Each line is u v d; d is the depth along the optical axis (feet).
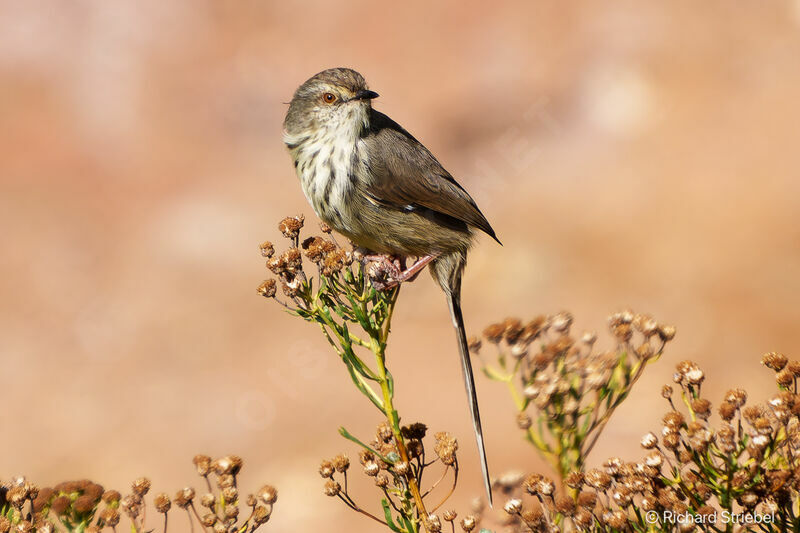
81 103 63.93
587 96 60.95
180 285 54.03
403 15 65.31
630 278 51.65
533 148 59.31
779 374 16.08
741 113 59.47
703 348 46.09
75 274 54.90
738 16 64.80
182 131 62.90
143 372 48.34
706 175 55.57
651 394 42.55
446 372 46.16
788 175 55.11
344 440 42.32
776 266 50.26
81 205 59.57
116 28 65.87
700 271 50.06
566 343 18.39
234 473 17.15
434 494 35.88
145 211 59.11
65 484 16.98
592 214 55.47
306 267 48.06
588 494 15.60
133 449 43.62
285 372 47.09
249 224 57.21
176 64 65.00
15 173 60.85
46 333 51.03
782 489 15.11
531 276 52.85
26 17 66.18
